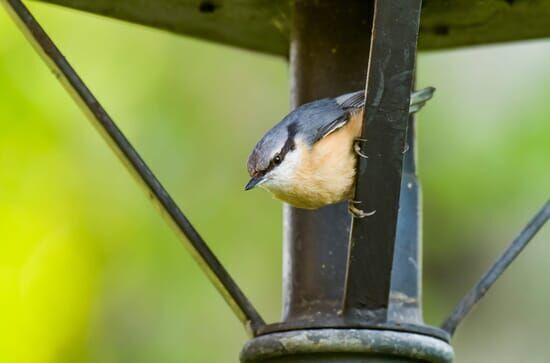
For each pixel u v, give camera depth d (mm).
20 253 12477
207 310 12133
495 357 13062
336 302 7855
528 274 13117
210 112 12742
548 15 8688
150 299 12258
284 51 9594
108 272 12398
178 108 12609
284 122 7773
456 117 12102
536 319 13094
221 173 12531
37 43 7703
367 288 7109
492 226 12070
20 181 12453
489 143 11867
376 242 7039
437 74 12414
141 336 12242
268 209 12453
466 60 12445
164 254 12258
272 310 12188
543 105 11961
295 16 8336
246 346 7398
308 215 8047
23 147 12391
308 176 7605
